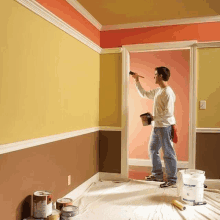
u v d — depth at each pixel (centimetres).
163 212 258
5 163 181
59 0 263
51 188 247
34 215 200
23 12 202
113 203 283
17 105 195
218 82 347
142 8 317
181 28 360
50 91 244
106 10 323
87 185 341
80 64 315
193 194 278
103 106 389
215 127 349
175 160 349
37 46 221
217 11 328
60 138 261
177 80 476
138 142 498
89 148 349
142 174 423
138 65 495
